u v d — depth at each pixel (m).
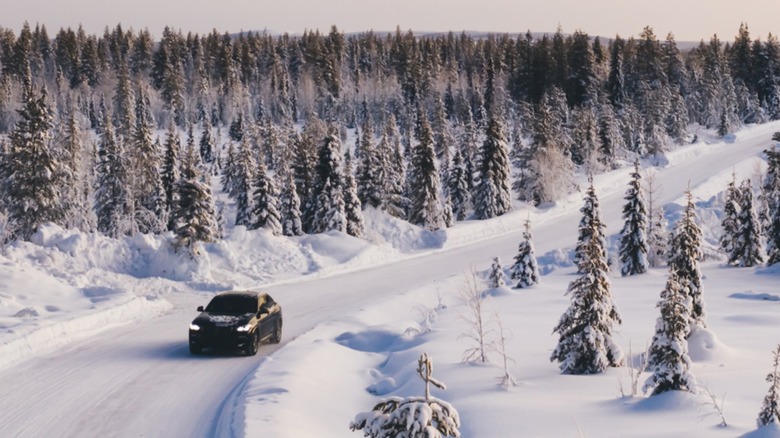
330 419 12.27
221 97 171.25
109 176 61.78
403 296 29.89
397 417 5.58
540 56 146.75
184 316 23.84
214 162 120.69
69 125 72.56
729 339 18.44
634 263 39.31
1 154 52.41
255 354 18.09
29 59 186.12
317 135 99.00
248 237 38.62
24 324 18.27
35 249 29.69
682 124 113.19
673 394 11.37
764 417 9.02
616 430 10.01
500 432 10.39
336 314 25.98
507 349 17.27
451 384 13.74
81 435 10.84
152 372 15.55
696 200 69.56
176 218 33.41
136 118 151.00
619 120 109.19
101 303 23.12
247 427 10.76
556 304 26.72
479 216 68.44
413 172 65.00
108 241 32.22
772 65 148.38
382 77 187.00
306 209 56.25
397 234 56.91
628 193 39.72
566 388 12.99
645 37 143.62
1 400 12.65
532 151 77.12
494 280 32.22
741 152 101.19
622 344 17.88
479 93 158.88
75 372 15.20
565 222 67.06
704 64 148.50
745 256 40.62
